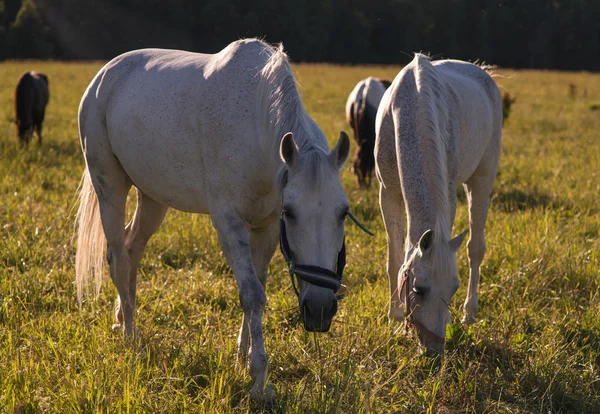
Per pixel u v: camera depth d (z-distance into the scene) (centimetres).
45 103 1307
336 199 327
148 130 426
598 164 1141
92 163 477
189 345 436
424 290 388
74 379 372
